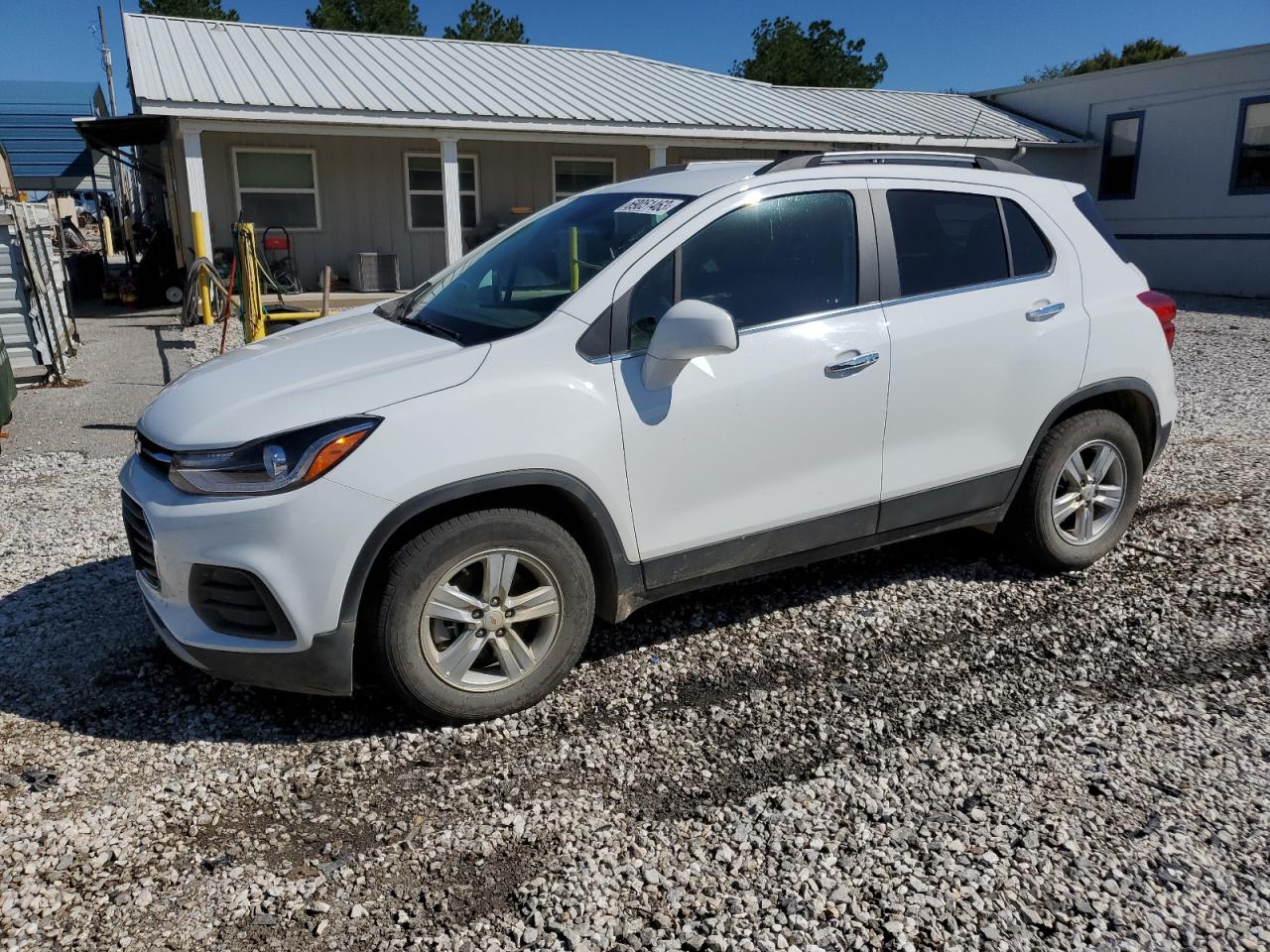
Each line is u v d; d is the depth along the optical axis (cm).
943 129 2017
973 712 336
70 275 1903
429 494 299
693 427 341
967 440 401
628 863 261
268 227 1577
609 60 2116
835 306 370
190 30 1773
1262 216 1822
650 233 348
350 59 1761
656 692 350
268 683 310
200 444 300
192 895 250
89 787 294
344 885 254
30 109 2548
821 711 337
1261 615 405
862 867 259
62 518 546
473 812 283
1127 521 454
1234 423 743
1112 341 427
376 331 374
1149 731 323
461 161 1730
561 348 326
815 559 388
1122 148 2100
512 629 326
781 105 1997
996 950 230
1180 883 252
